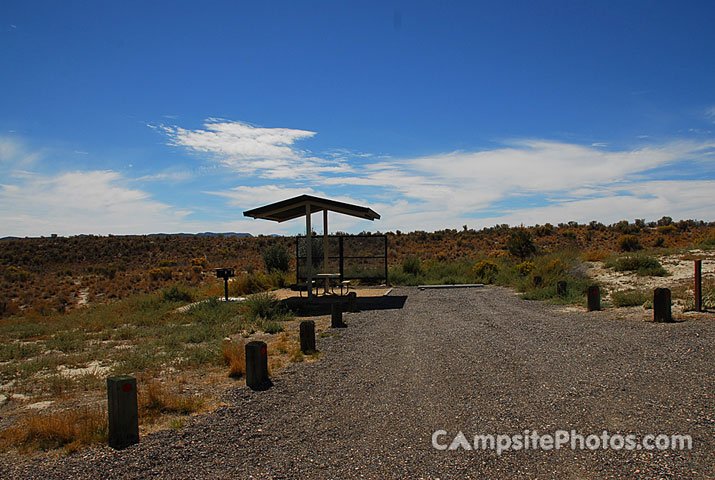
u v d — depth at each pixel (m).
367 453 5.25
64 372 9.35
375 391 7.41
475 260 35.19
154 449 5.43
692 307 12.24
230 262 54.78
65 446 5.55
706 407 6.02
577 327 11.59
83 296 32.78
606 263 22.77
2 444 5.58
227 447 5.48
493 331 11.77
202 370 9.05
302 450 5.38
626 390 6.81
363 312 16.19
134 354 10.48
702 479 4.41
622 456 4.90
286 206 18.55
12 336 14.62
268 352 10.35
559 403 6.47
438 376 8.05
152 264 54.00
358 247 26.48
